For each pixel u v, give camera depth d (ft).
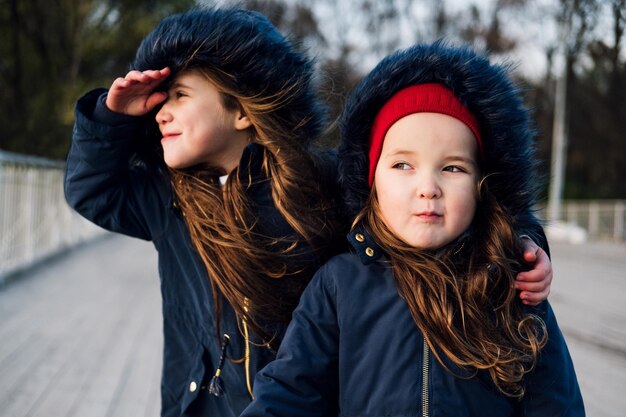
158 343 14.84
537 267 4.80
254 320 5.09
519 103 4.94
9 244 23.07
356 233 4.82
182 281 5.47
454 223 4.60
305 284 5.20
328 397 4.71
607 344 15.97
